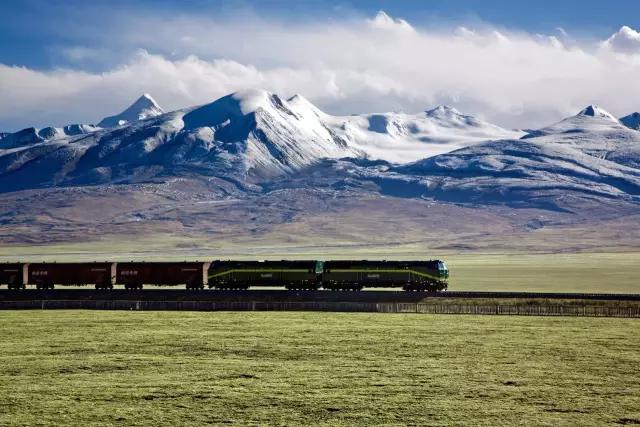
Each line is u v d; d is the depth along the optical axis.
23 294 158.62
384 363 108.25
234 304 150.25
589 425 79.62
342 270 155.00
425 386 95.31
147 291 157.25
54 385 96.06
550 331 128.88
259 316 145.12
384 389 94.00
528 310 145.00
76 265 163.38
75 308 151.88
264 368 105.38
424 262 155.00
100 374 102.06
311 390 93.56
